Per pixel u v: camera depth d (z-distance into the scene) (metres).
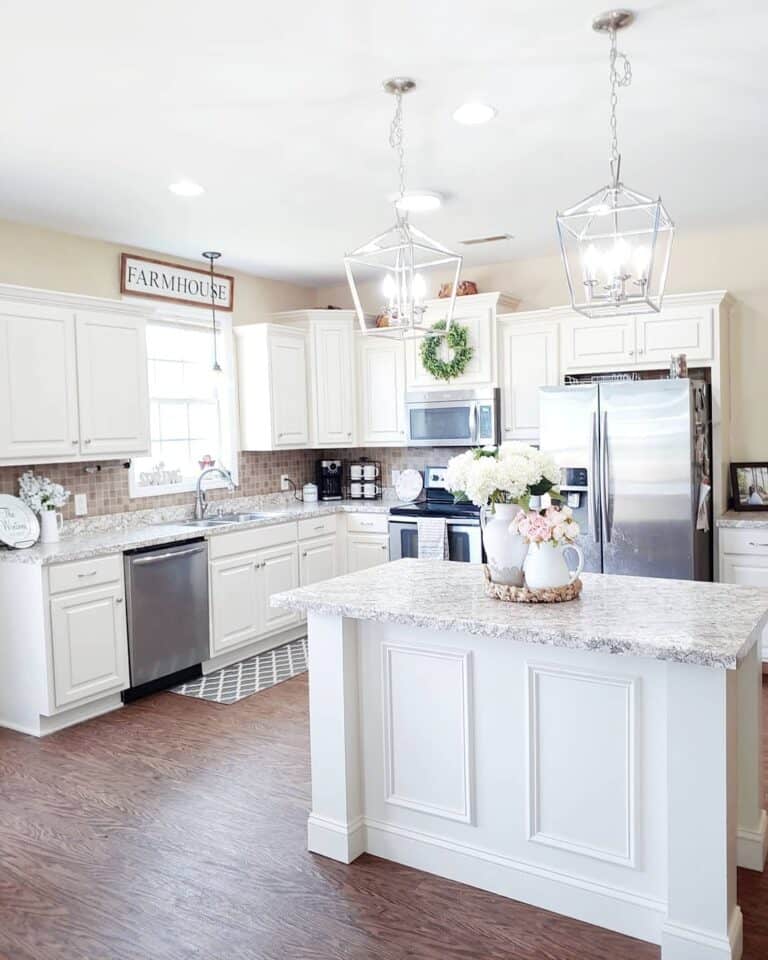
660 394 4.28
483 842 2.41
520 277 5.55
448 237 4.78
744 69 2.55
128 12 2.12
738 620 2.15
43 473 4.23
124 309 4.28
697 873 1.98
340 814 2.58
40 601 3.61
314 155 3.27
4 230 4.12
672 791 2.00
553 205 4.13
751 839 2.47
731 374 4.89
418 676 2.49
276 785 3.13
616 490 4.43
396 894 2.38
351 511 5.62
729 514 4.67
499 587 2.48
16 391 3.74
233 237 4.61
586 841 2.22
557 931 2.18
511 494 2.45
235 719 3.87
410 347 5.61
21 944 2.16
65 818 2.88
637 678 2.10
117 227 4.32
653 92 2.72
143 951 2.12
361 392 5.88
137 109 2.77
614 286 2.23
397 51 2.39
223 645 4.64
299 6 2.11
